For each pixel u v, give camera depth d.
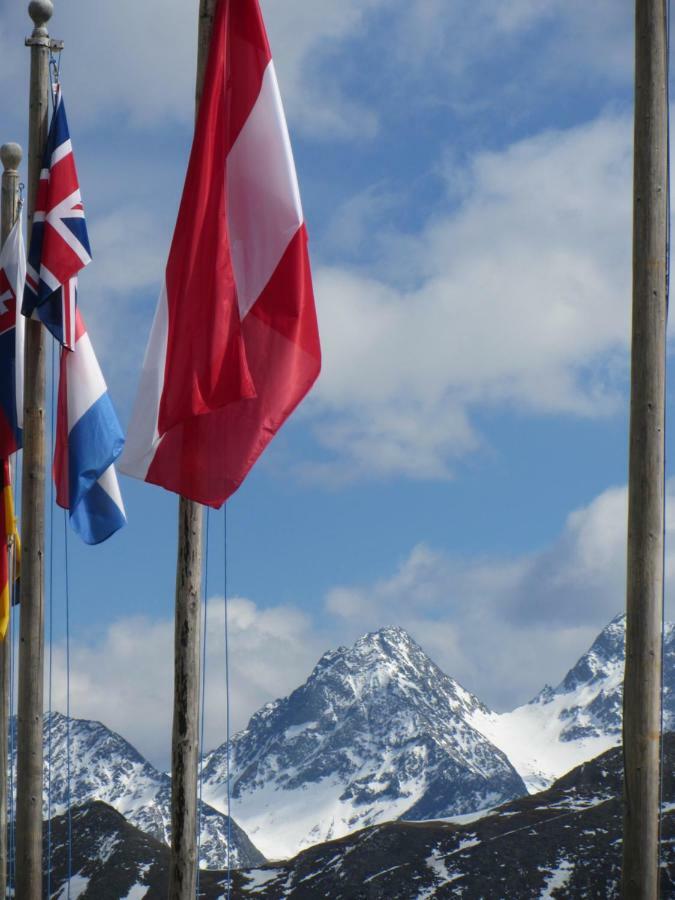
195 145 26.42
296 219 25.95
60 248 34.41
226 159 26.34
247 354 25.66
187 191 26.33
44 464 35.22
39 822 33.59
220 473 25.50
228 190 26.23
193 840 27.05
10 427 37.62
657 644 22.19
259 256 25.95
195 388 25.44
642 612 22.27
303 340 25.70
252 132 26.30
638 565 22.39
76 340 34.72
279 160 26.14
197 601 27.30
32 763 33.75
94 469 34.66
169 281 26.22
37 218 34.69
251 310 25.81
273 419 25.52
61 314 34.34
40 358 35.47
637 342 22.95
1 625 37.88
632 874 21.80
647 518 22.47
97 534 34.72
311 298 25.86
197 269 25.95
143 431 25.97
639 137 23.30
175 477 25.64
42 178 34.75
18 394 37.75
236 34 26.67
